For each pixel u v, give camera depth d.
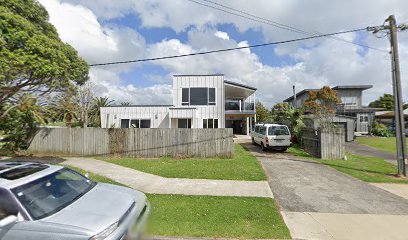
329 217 5.29
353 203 6.20
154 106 21.27
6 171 3.95
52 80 10.87
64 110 24.25
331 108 26.67
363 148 19.23
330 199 6.50
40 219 3.23
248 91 26.80
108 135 13.63
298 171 9.77
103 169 10.03
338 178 8.73
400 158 9.38
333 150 12.87
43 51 9.42
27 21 9.77
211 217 5.14
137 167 10.38
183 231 4.51
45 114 21.58
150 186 7.50
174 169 9.90
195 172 9.36
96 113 28.67
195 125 20.45
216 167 10.29
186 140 13.11
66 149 14.08
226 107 25.09
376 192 7.15
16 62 8.57
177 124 21.27
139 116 21.34
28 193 3.54
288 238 4.30
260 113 39.88
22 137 14.45
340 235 4.44
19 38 8.84
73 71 11.41
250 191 7.04
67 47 11.48
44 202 3.57
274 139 15.07
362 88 38.28
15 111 14.22
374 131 31.48
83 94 26.12
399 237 4.37
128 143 13.51
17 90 10.76
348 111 36.00
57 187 4.03
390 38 10.00
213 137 12.91
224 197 6.48
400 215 5.41
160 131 13.30
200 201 6.13
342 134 12.83
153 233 4.44
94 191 4.32
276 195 6.80
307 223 4.96
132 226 3.65
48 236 3.05
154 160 12.27
